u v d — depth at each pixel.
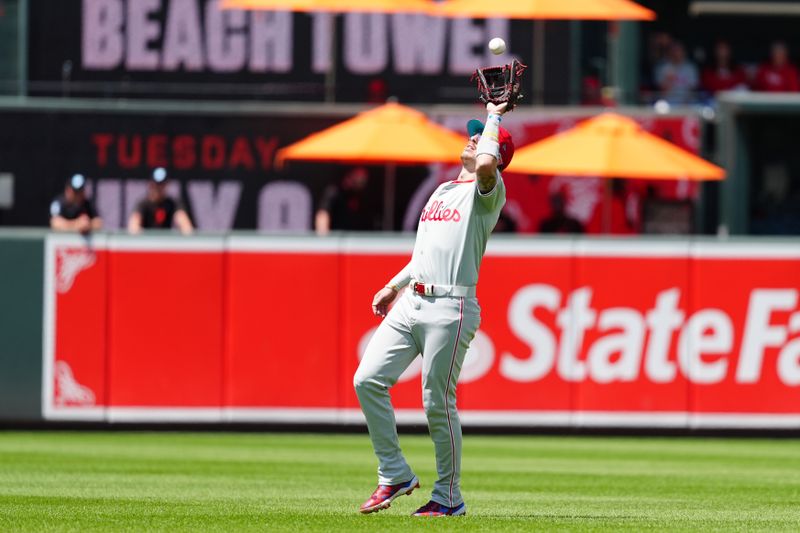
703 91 74.81
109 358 48.53
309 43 65.75
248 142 62.97
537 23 65.56
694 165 58.50
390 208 62.56
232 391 48.59
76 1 65.56
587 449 45.09
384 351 24.53
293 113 62.91
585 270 48.53
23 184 62.38
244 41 65.75
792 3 76.88
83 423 48.66
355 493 30.70
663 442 47.66
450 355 24.25
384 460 24.84
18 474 35.19
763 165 66.44
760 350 48.50
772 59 75.69
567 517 25.95
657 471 38.28
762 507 29.17
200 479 34.25
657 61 74.94
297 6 59.69
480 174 23.62
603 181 62.69
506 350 48.66
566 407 48.69
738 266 48.38
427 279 24.23
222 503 28.03
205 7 65.75
